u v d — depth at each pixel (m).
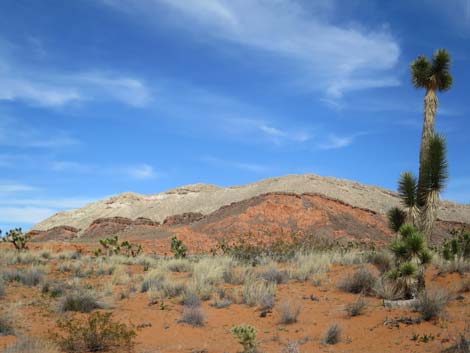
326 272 18.67
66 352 9.79
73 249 37.34
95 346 10.06
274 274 17.61
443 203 91.31
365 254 21.94
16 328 11.24
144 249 47.69
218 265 20.88
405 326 10.84
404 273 13.04
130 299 15.02
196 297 14.14
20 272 18.50
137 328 11.70
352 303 13.29
